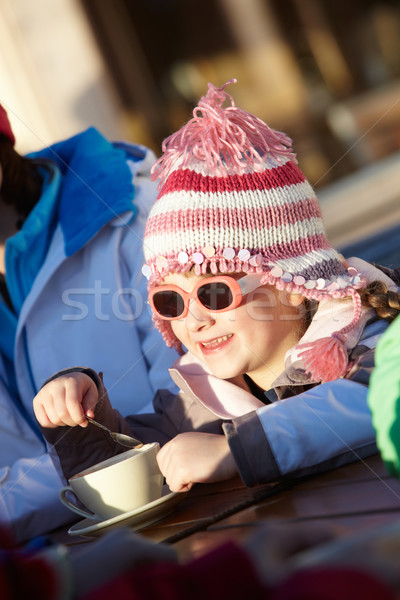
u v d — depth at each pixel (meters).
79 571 0.80
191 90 13.33
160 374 2.68
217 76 13.38
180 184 1.97
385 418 1.04
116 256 2.76
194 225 1.92
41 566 0.73
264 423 1.49
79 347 2.72
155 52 13.04
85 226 2.71
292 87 13.08
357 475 1.37
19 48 9.59
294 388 1.90
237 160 1.96
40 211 2.77
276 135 2.05
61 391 1.92
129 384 2.72
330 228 7.45
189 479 1.56
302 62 13.31
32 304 2.67
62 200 2.83
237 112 2.01
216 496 1.57
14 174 2.86
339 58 13.48
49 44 9.69
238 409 1.99
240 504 1.38
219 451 1.59
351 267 2.04
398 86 12.62
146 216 2.81
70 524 1.99
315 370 1.69
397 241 4.93
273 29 13.17
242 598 0.67
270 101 13.09
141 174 3.02
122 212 2.73
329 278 1.94
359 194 9.23
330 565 0.63
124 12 12.69
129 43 12.63
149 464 1.59
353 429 1.48
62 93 9.76
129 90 12.61
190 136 2.02
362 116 12.09
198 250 1.91
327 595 0.58
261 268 1.90
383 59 13.79
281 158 2.05
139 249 2.77
